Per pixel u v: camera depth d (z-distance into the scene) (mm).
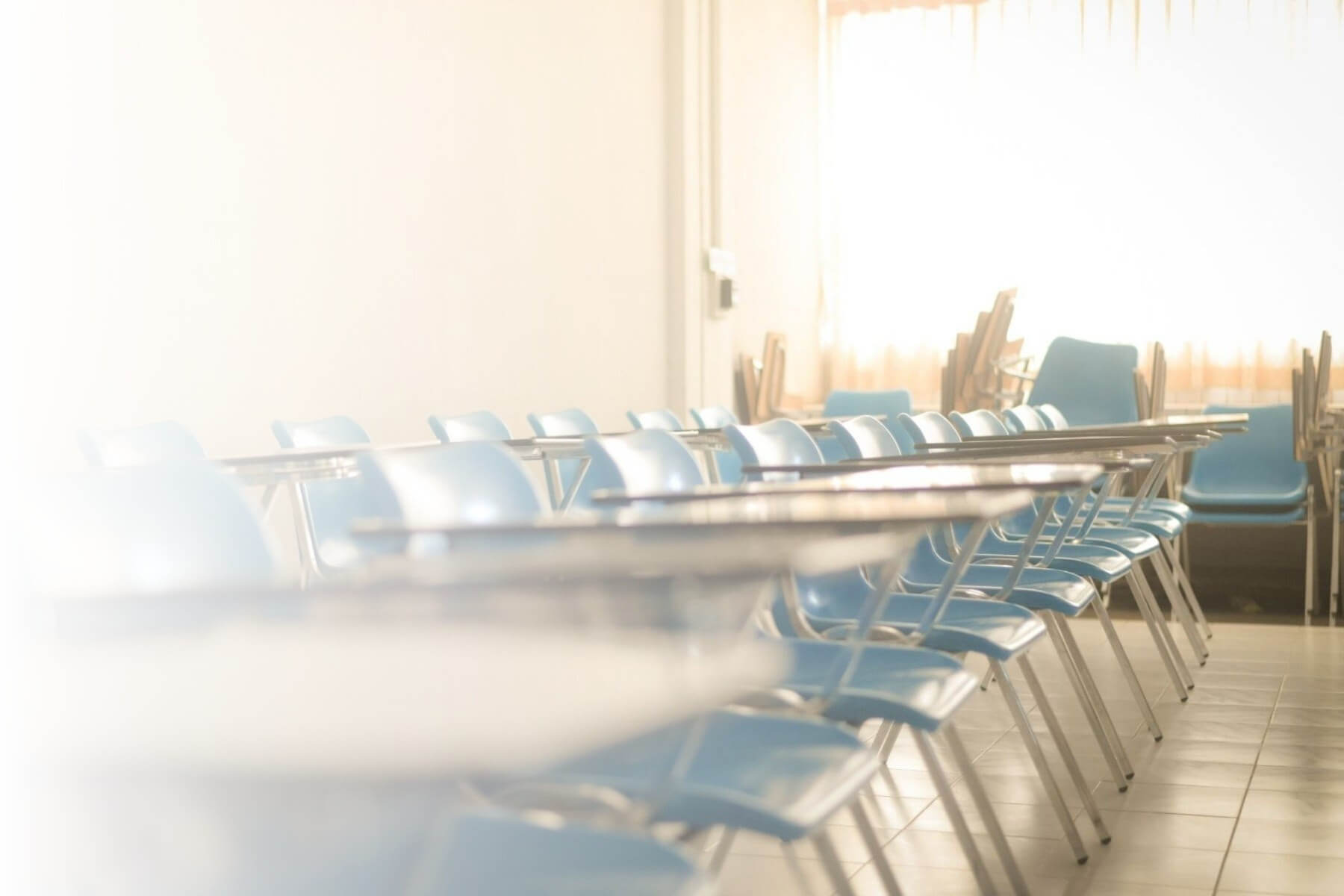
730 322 9180
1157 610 5086
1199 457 8359
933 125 11078
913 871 3006
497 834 1239
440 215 6125
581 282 7406
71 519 1534
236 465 3018
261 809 1046
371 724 689
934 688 2176
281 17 5125
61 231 4152
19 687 875
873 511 1767
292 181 5188
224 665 865
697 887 1144
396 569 1298
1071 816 3225
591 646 904
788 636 2771
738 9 9523
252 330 4973
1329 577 7949
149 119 4508
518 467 2271
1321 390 8094
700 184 8711
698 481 2895
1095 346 8336
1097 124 10703
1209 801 3594
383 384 5727
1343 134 10148
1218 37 10398
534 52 6918
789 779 1644
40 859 1036
